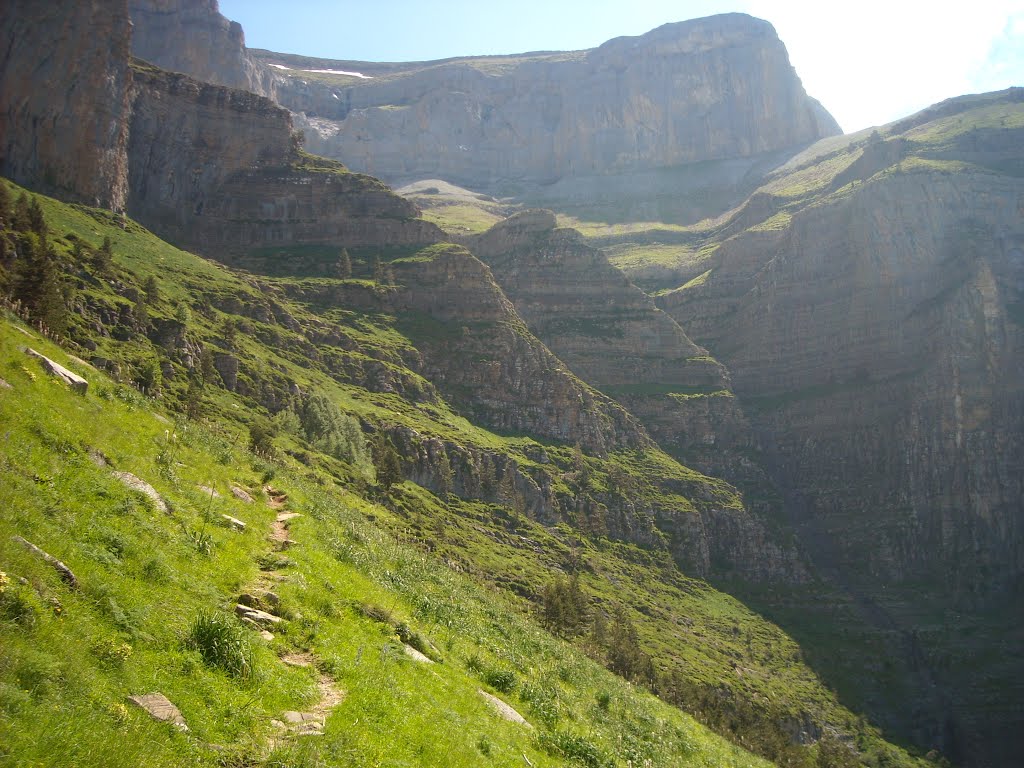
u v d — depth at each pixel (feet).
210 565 87.61
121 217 614.75
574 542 545.44
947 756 514.27
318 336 595.88
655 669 331.98
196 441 142.82
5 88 601.62
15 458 82.94
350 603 99.30
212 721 59.21
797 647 565.94
